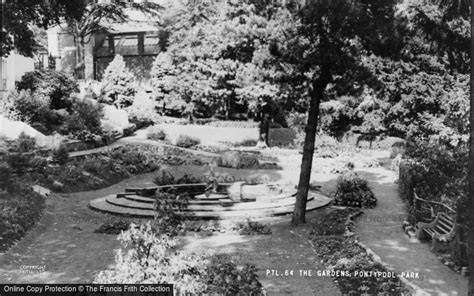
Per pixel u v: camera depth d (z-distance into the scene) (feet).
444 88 115.65
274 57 53.88
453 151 61.41
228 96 128.16
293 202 67.67
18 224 50.42
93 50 177.88
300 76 54.19
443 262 41.34
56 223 56.49
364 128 129.49
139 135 127.75
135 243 24.56
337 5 48.16
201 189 74.49
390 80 120.26
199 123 147.13
